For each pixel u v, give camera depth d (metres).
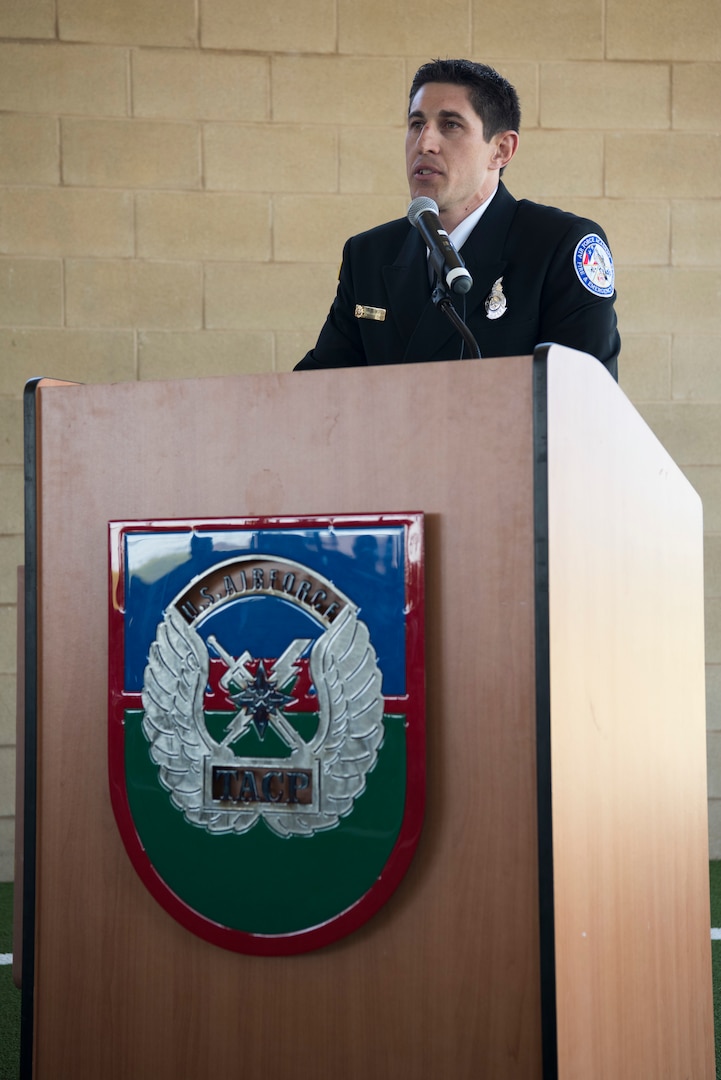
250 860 1.23
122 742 1.28
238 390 1.28
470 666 1.17
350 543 1.20
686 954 1.62
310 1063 1.21
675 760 1.60
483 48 4.11
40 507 1.36
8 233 3.97
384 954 1.19
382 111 4.09
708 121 4.18
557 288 1.92
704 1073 1.70
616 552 1.35
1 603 3.98
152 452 1.31
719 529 4.18
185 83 4.03
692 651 1.74
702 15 4.17
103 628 1.32
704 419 4.18
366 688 1.19
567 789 1.18
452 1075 1.16
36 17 3.97
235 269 4.05
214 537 1.26
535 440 1.16
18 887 1.66
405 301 2.01
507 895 1.15
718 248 4.18
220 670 1.25
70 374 3.99
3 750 3.97
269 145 4.06
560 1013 1.13
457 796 1.17
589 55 4.14
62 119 3.98
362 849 1.19
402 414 1.21
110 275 4.01
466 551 1.18
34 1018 1.32
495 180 2.05
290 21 4.06
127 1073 1.29
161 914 1.28
